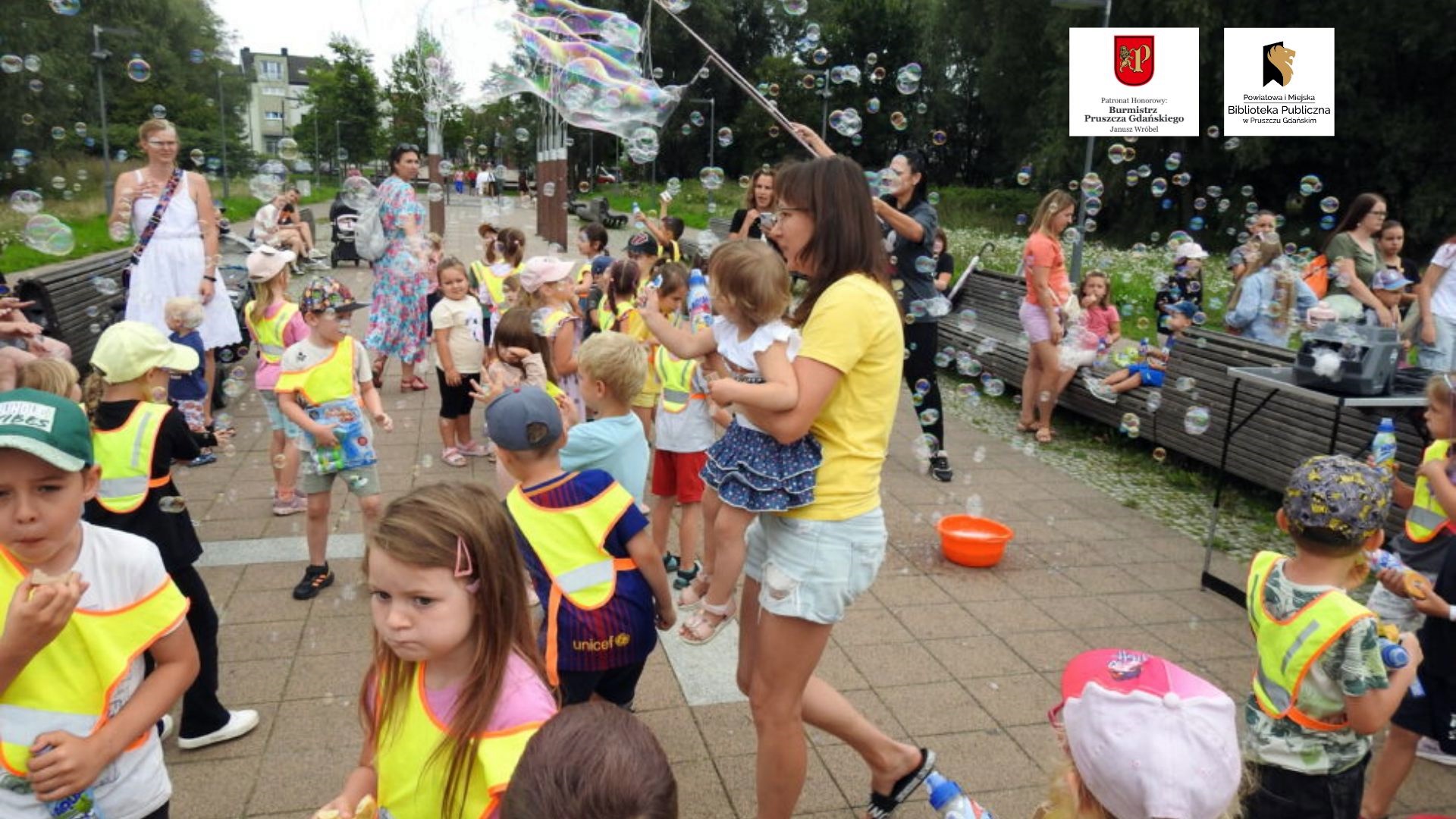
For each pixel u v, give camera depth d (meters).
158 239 5.15
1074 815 1.37
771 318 1.91
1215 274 13.51
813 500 1.93
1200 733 1.23
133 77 5.36
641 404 4.67
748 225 5.54
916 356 5.06
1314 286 6.42
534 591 2.30
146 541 1.60
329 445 3.47
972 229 24.66
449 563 1.31
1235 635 3.47
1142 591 3.85
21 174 27.34
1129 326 10.11
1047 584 3.89
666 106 7.11
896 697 2.99
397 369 7.64
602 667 2.30
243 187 33.81
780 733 2.04
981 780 2.57
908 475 5.41
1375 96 21.80
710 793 2.50
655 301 2.45
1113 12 22.78
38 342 3.85
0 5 26.41
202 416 5.11
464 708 1.35
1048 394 6.16
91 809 1.51
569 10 7.21
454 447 5.29
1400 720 2.32
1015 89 29.64
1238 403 5.14
